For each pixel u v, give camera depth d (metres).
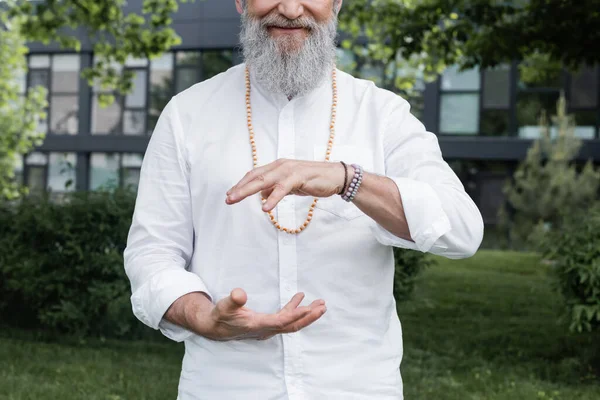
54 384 5.22
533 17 7.88
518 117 16.72
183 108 1.87
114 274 6.73
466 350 6.64
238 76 1.89
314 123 1.84
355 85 1.90
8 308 7.18
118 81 11.16
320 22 1.81
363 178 1.56
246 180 1.48
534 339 6.95
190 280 1.68
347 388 1.72
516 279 9.76
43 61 19.77
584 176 13.82
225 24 18.45
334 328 1.72
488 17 7.97
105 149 19.11
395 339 1.81
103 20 9.98
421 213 1.57
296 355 1.71
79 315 6.68
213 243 1.79
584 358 6.15
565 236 5.66
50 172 19.78
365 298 1.75
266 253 1.73
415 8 8.59
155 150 1.86
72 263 6.69
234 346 1.73
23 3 9.91
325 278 1.73
